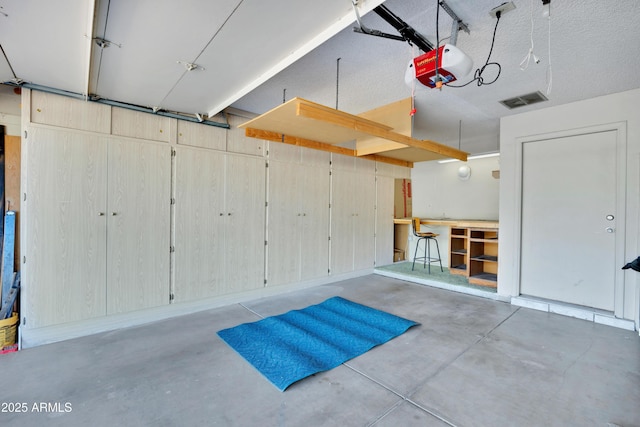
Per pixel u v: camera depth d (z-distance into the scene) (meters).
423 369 2.53
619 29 2.25
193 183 3.89
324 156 5.45
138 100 3.32
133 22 1.95
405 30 2.18
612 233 3.61
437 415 1.96
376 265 6.54
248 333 3.21
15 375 2.39
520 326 3.46
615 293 3.53
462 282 5.23
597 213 3.71
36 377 2.37
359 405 2.06
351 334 3.20
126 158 3.40
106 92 3.09
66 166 3.05
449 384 2.31
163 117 3.67
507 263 4.40
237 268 4.31
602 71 2.96
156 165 3.60
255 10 1.85
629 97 3.43
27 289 2.88
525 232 4.30
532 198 4.22
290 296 4.67
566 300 3.95
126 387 2.25
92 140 3.20
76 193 3.11
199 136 3.95
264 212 4.59
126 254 3.41
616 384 2.30
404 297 4.65
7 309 3.08
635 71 2.96
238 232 4.31
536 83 3.24
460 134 5.32
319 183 5.36
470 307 4.16
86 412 1.97
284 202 4.84
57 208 3.01
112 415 1.94
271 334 3.19
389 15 2.03
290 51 2.36
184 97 3.25
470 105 3.92
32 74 2.67
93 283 3.21
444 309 4.07
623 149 3.48
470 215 6.76
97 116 3.23
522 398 2.13
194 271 3.91
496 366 2.57
